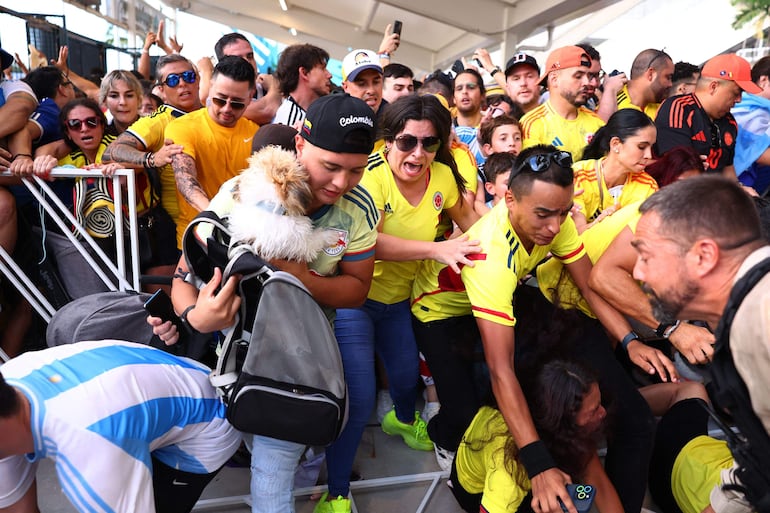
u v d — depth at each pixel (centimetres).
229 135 301
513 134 351
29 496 167
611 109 461
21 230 287
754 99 411
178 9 1936
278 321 166
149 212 299
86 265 279
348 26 1789
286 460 185
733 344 115
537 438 192
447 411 243
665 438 241
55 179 276
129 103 371
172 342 198
